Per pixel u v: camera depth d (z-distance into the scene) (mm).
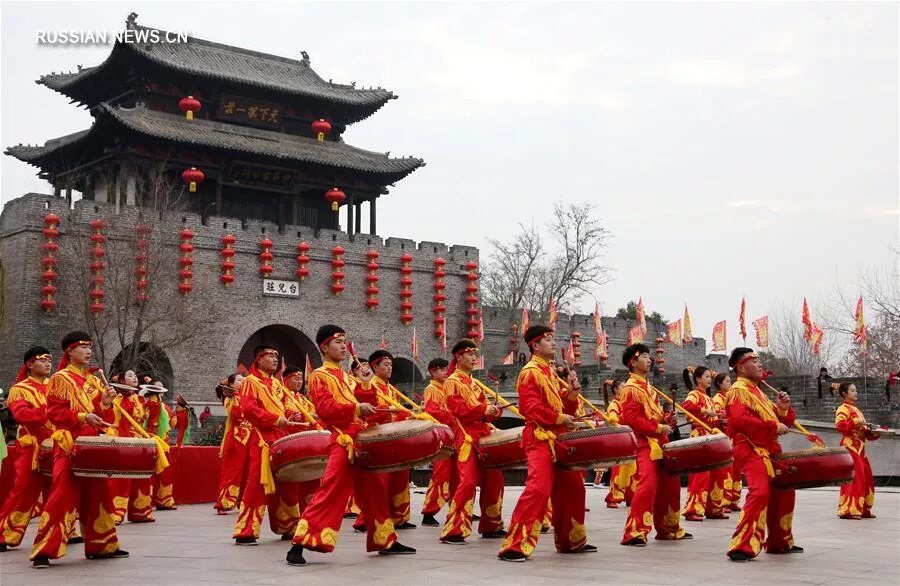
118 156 57344
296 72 66250
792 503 14688
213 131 59781
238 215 62469
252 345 60094
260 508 16219
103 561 14000
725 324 53688
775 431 14242
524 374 13961
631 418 15547
